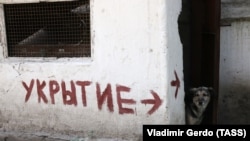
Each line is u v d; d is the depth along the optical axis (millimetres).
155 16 4023
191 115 4676
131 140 4316
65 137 4641
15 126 4941
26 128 4879
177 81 4328
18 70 4824
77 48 4613
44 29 4809
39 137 4754
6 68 4883
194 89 4719
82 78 4492
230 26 5289
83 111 4539
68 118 4629
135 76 4211
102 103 4426
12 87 4883
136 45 4160
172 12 4137
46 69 4672
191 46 4922
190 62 4949
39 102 4762
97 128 4492
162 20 3998
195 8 4848
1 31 4898
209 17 4797
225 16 5258
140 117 4238
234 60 5328
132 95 4250
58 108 4668
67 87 4586
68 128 4645
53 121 4719
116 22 4227
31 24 4852
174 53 4230
